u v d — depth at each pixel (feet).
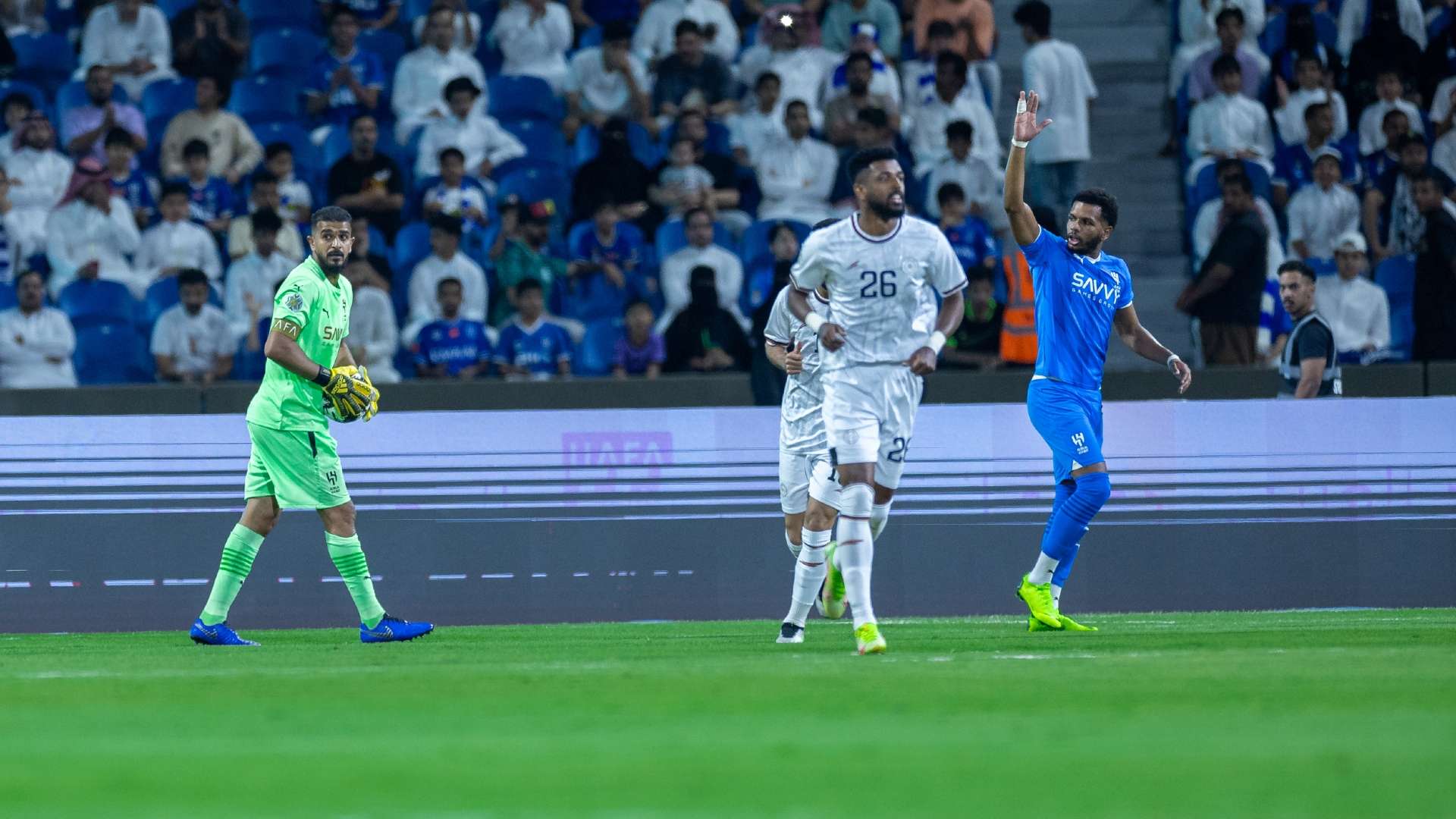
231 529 118.93
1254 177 171.42
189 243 161.99
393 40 183.11
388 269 160.56
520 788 34.81
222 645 93.30
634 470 121.60
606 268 163.53
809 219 169.07
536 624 118.11
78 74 178.50
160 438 118.83
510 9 183.83
